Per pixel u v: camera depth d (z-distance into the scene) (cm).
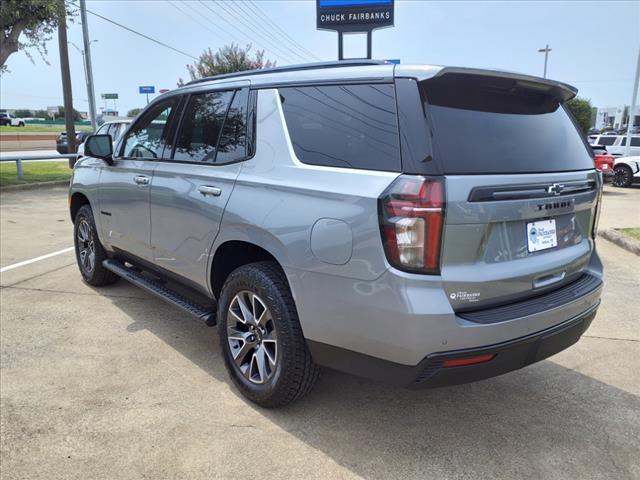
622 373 362
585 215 307
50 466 257
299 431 289
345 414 307
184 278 371
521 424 300
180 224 359
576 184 282
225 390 332
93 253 510
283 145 295
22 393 325
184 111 381
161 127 403
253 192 298
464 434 289
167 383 340
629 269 623
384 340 240
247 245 312
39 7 1338
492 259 248
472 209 233
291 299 283
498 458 268
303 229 264
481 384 346
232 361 322
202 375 352
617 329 440
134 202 412
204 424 294
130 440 279
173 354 383
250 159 311
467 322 235
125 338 409
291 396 292
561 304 268
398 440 282
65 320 444
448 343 233
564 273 290
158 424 294
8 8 1295
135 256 433
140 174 405
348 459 266
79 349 388
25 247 706
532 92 291
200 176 341
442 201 226
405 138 238
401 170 237
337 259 250
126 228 432
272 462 262
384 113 250
